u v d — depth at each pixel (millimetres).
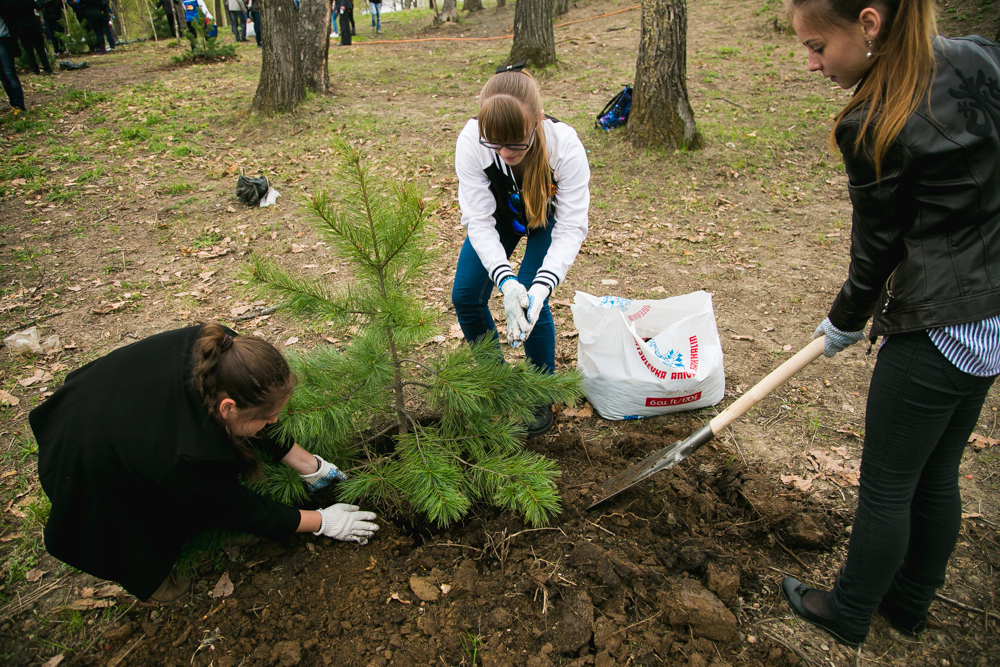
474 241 2547
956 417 1826
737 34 12984
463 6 20719
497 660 2053
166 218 5793
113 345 3918
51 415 1997
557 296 4520
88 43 15562
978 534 2547
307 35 9445
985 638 2180
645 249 5281
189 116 8891
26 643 2189
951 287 1542
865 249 1699
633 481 2506
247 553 2465
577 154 2428
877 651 2148
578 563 2357
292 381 1977
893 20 1451
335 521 2389
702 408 3285
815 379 3541
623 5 17391
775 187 6609
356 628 2170
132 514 1989
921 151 1467
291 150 7504
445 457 2512
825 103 8898
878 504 1849
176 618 2236
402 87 10383
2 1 8586
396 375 2605
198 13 16547
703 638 2143
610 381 3107
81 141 7801
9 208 5945
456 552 2467
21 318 4203
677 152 7297
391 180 2252
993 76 1498
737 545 2510
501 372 2592
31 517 2658
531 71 10867
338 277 4727
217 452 1906
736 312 4289
